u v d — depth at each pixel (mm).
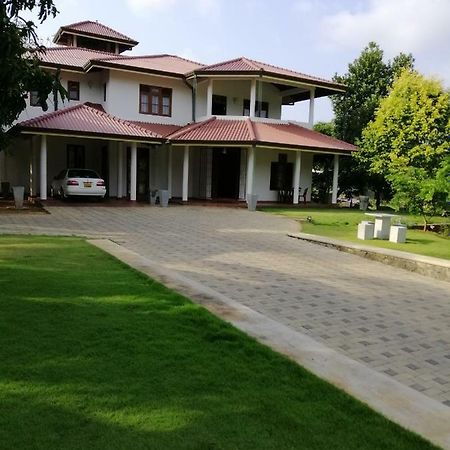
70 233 11953
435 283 8648
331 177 28922
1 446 2566
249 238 12805
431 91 24891
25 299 5348
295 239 13047
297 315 6125
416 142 25172
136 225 14148
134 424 2865
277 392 3414
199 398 3244
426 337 5551
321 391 3471
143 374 3572
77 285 6102
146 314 5035
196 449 2646
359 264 10070
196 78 24047
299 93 26875
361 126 30062
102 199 21734
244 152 23984
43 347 3990
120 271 7141
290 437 2838
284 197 24922
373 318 6180
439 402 3605
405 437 2910
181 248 10703
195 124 23641
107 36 29859
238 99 26062
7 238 10430
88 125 19844
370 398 3445
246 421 2986
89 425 2824
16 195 17125
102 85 24422
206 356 3998
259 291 7227
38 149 22188
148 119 24297
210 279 7820
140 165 24141
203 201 22969
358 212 21703
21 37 5582
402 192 16047
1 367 3566
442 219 18141
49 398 3123
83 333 4359
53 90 5953
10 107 5887
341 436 2887
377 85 31406
